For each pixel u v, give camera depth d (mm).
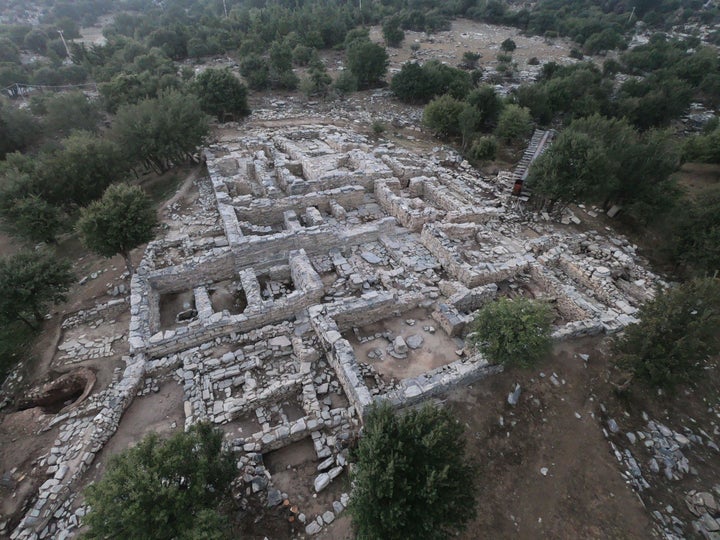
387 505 12117
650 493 16188
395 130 53938
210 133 45375
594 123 40844
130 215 23094
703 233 27734
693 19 130625
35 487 15438
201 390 19016
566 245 31422
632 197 34688
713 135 45750
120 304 23828
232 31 87625
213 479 13289
